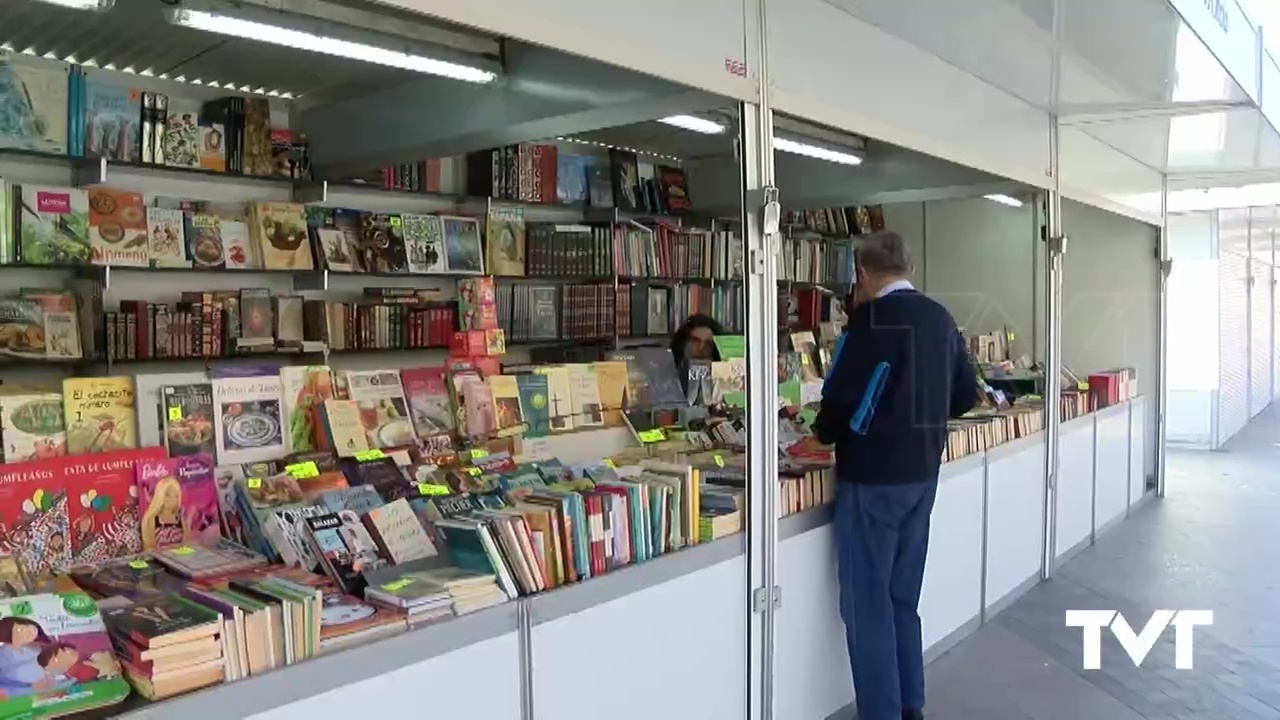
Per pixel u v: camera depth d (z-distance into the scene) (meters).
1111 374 6.39
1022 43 3.58
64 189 3.66
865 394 3.04
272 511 2.15
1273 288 13.97
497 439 2.95
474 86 3.21
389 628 1.82
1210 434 10.06
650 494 2.46
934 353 3.10
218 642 1.58
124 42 3.33
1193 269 10.05
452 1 1.84
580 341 5.16
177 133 3.94
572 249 5.21
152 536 2.11
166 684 1.52
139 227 3.86
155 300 4.05
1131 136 5.77
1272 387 14.49
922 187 4.55
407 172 4.71
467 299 4.16
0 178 3.55
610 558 2.33
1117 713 3.33
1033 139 4.85
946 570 3.93
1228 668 3.74
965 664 3.79
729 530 2.71
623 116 2.88
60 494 1.97
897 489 3.04
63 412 2.12
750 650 2.74
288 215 4.30
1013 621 4.32
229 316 4.09
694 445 3.21
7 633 1.49
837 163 4.21
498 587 2.04
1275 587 4.80
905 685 3.17
